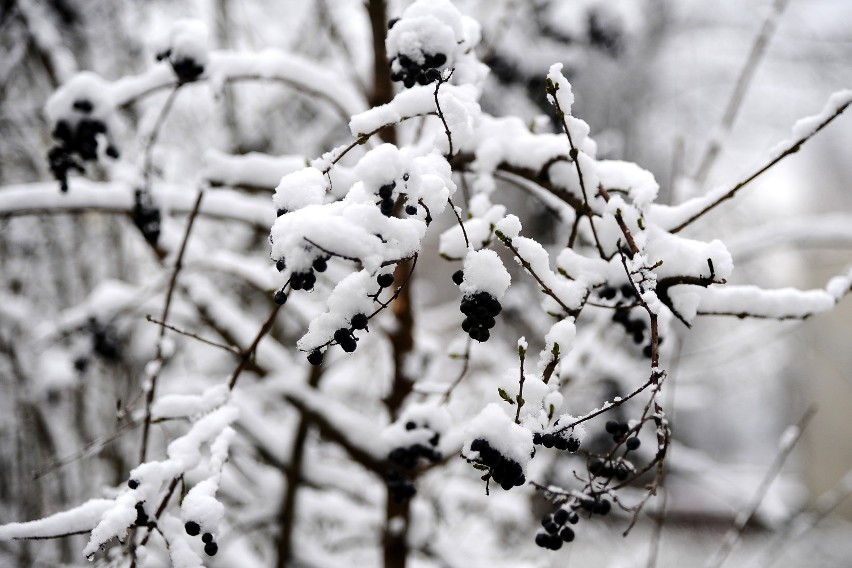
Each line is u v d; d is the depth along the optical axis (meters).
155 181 2.70
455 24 1.63
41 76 3.98
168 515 1.41
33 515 3.74
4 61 3.86
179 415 1.62
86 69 4.08
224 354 4.20
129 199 2.52
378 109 1.38
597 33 4.41
